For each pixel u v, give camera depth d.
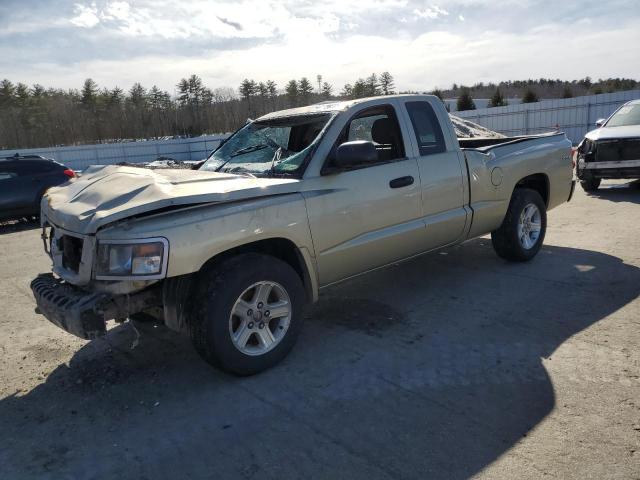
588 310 4.47
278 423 3.10
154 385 3.68
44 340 4.66
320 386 3.50
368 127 4.46
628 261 5.75
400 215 4.48
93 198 3.58
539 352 3.77
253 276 3.54
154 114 86.50
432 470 2.60
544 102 34.72
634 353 3.65
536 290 5.06
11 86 85.94
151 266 3.17
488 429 2.90
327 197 3.96
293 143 4.43
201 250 3.32
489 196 5.36
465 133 7.30
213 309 3.40
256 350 3.68
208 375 3.78
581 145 10.52
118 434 3.11
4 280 6.95
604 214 8.36
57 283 3.70
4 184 11.64
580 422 2.90
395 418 3.07
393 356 3.87
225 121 84.38
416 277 5.74
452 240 5.17
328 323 4.59
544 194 6.32
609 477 2.46
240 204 3.53
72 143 79.62
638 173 9.62
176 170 4.18
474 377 3.48
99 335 3.24
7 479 2.75
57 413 3.39
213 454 2.85
